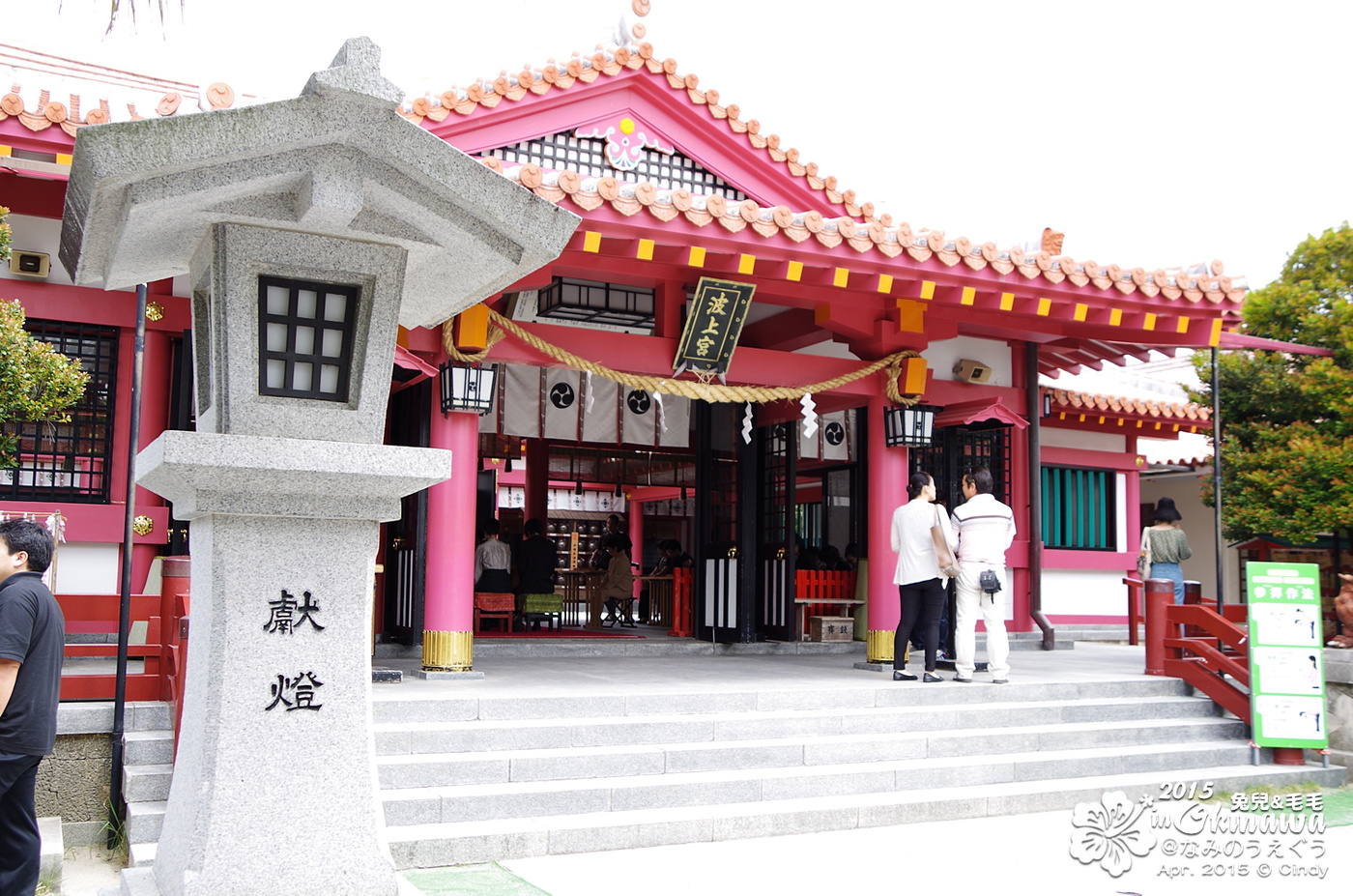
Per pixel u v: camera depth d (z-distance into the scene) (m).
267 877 3.62
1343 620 8.49
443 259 4.02
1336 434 12.12
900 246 8.23
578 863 5.26
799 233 7.87
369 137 3.46
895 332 9.62
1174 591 9.82
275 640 3.77
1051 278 8.73
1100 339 10.43
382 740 5.92
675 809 5.94
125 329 8.54
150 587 8.26
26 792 4.14
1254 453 12.73
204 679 3.73
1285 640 7.85
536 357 8.71
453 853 5.20
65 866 5.29
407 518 10.31
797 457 12.55
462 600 8.18
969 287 8.73
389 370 3.89
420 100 8.70
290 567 3.81
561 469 18.16
